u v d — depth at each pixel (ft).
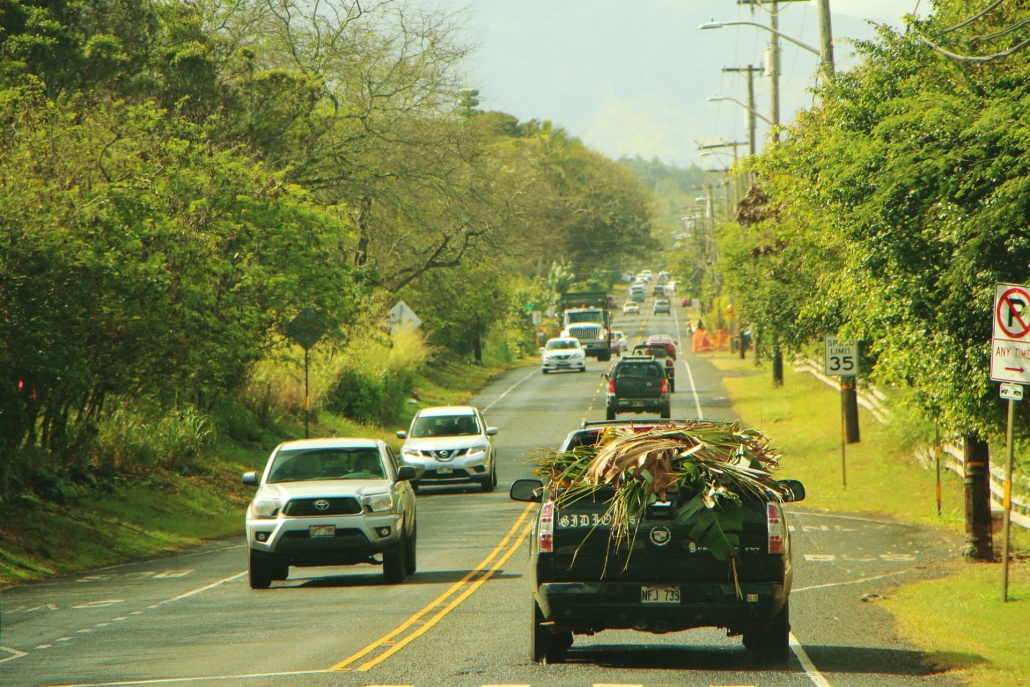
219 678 86.22
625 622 86.69
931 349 138.41
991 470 200.75
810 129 228.63
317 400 354.33
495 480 272.10
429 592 135.54
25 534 179.32
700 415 391.65
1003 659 93.56
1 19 252.42
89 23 299.79
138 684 84.53
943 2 149.38
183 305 218.59
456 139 419.74
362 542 140.05
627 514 85.87
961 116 125.80
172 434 255.50
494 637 103.76
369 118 390.42
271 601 132.26
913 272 133.08
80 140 216.13
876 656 95.25
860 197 139.44
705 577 86.07
